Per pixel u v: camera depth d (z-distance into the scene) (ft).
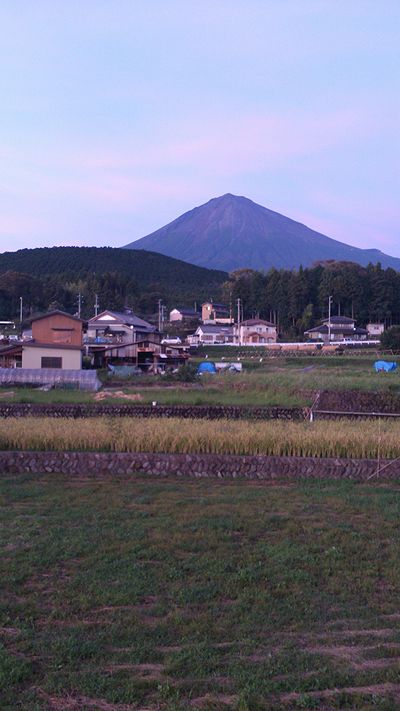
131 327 202.08
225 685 15.20
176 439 46.14
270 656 16.61
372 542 26.91
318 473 42.83
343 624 18.76
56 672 15.74
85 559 24.38
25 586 21.68
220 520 30.25
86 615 19.31
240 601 20.39
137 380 115.14
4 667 15.83
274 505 33.99
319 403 83.15
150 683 15.28
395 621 19.08
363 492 37.70
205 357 186.39
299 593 21.18
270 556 24.91
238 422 55.52
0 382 102.53
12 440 46.80
